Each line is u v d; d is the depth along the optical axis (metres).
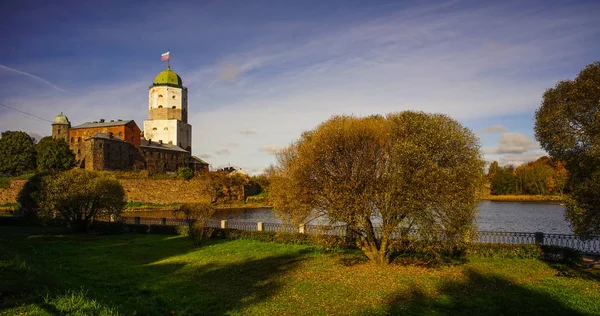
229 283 16.22
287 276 17.12
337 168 17.25
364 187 17.03
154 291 14.69
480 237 23.97
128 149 86.81
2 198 62.34
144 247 26.25
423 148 15.70
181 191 82.38
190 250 24.77
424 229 15.97
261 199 88.50
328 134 17.62
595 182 13.72
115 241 29.22
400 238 17.97
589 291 13.84
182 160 102.12
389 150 17.05
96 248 25.52
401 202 16.03
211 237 30.09
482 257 19.58
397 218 17.25
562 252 18.31
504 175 102.38
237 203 86.25
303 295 14.31
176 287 15.47
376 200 16.72
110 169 81.62
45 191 34.19
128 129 88.94
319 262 19.80
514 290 14.19
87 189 33.75
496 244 19.78
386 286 15.16
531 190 96.19
